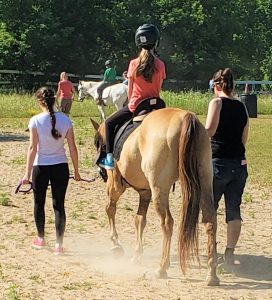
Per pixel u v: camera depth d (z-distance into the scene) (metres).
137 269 8.92
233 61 58.72
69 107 31.55
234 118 8.88
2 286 7.88
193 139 7.82
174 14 55.12
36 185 9.73
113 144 9.22
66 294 7.59
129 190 14.45
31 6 52.00
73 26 53.84
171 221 8.20
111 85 30.73
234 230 9.05
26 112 33.25
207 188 7.93
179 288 7.95
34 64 51.75
